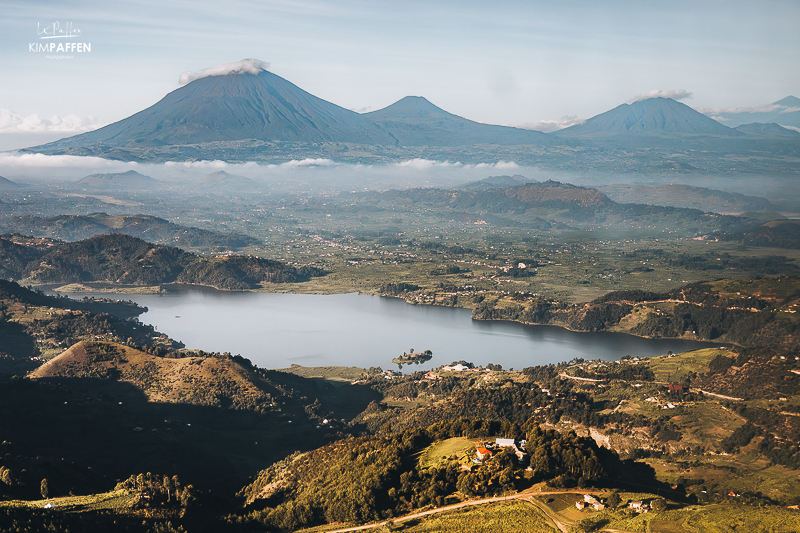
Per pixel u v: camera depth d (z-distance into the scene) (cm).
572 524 18025
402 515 19550
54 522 17875
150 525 19288
